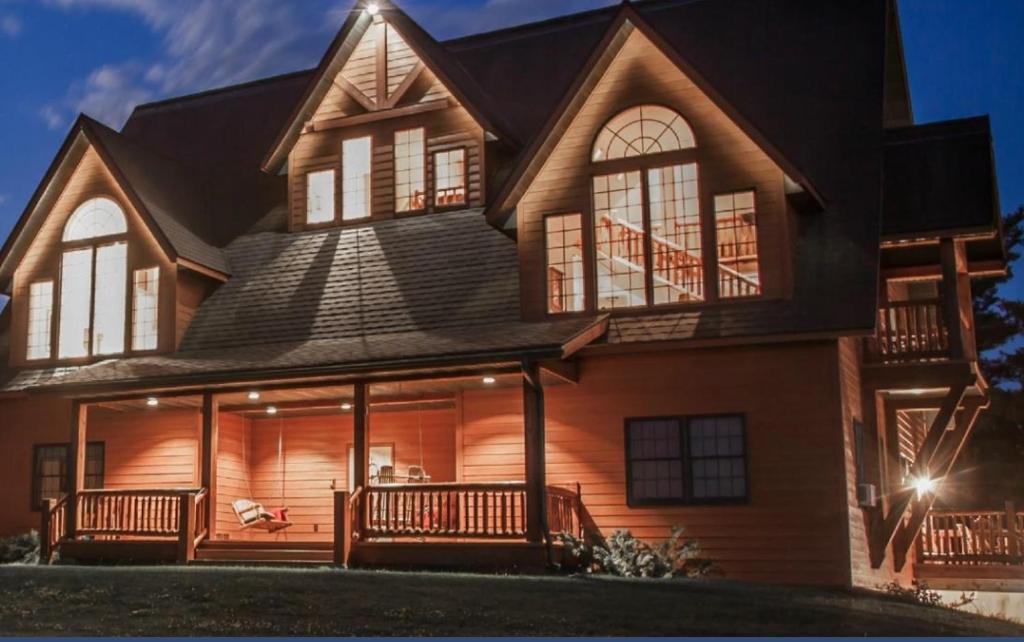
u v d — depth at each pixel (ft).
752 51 82.69
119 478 82.23
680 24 87.66
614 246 69.56
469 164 80.07
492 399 72.64
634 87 69.62
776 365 65.05
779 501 63.67
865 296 63.36
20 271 86.79
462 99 79.36
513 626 43.52
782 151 64.90
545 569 62.08
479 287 74.23
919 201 70.74
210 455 72.49
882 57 78.13
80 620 44.96
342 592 50.96
